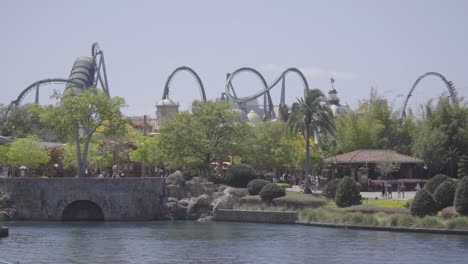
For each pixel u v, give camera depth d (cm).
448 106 17088
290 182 16275
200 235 10106
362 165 15925
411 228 10019
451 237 9356
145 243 9250
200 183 13162
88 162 16125
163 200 12862
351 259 7750
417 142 16762
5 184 12431
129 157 17075
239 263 7612
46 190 12444
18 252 8419
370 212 10888
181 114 14400
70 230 10838
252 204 12419
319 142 18862
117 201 12525
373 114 18550
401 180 14812
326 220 11150
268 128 15825
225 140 14450
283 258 7900
